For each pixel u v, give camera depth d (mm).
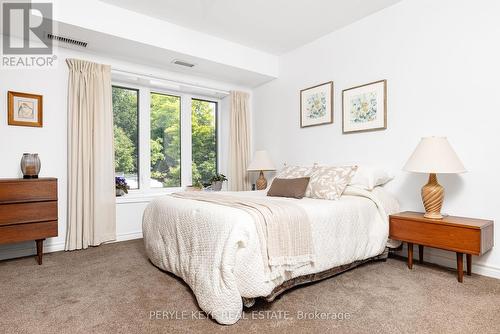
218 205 2025
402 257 2814
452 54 2506
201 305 1702
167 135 4191
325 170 2893
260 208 1883
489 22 2309
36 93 2998
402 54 2836
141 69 3670
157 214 2525
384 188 2965
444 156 2236
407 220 2416
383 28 2986
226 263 1613
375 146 3051
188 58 3500
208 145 4660
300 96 3865
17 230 2527
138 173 3895
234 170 4383
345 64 3344
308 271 1956
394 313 1708
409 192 2785
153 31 3139
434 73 2619
